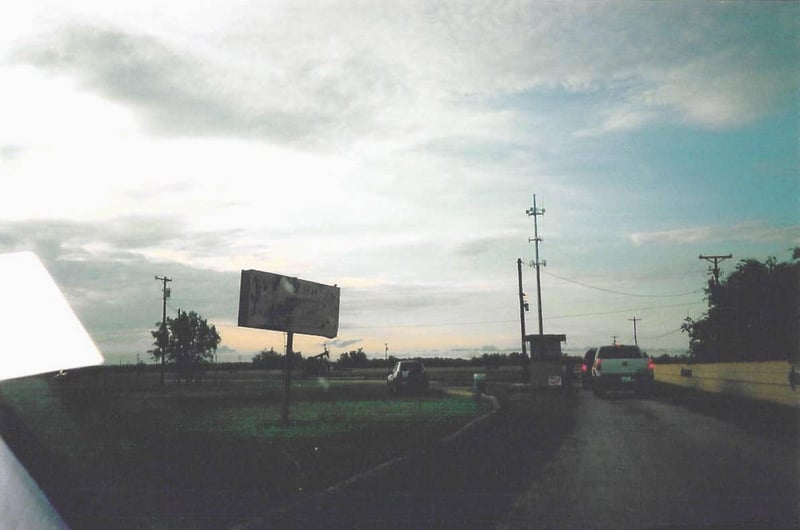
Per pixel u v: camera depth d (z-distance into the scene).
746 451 11.16
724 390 27.52
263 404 25.09
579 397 27.09
